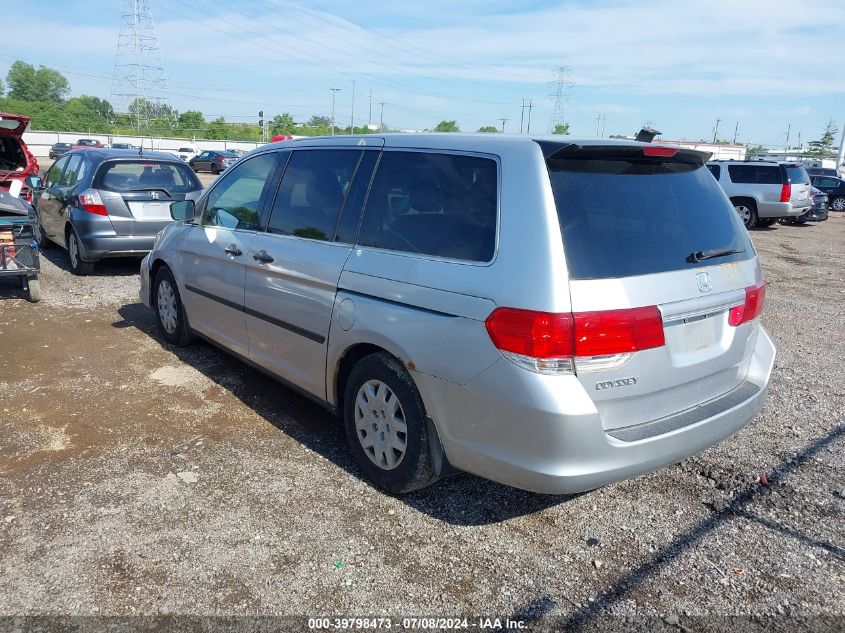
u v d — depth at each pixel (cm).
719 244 341
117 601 276
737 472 399
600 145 306
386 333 335
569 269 279
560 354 275
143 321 675
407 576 298
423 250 330
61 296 767
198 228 528
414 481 340
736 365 352
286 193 439
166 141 6875
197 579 290
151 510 340
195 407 468
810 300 912
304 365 406
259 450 408
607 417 292
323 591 286
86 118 8775
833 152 9450
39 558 300
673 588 295
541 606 282
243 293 458
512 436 288
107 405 466
